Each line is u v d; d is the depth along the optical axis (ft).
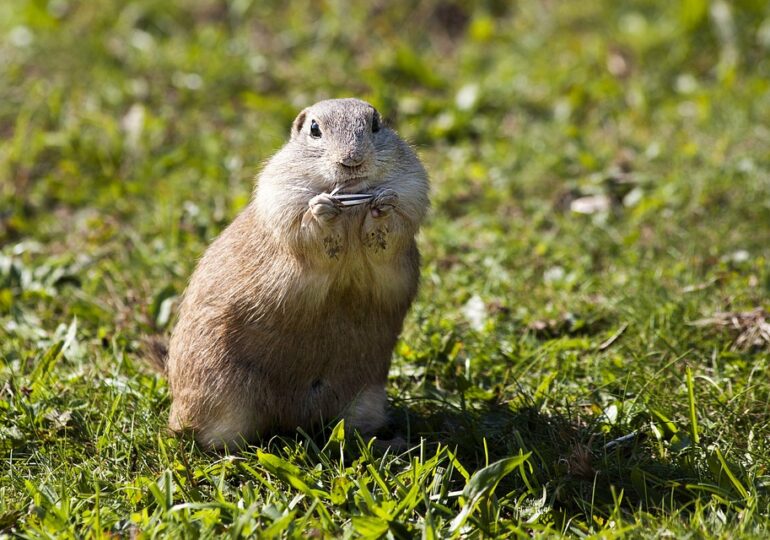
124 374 33.60
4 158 48.88
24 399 31.30
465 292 38.81
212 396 29.19
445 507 25.29
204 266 30.45
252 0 61.26
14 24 59.06
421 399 31.68
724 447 28.81
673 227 42.34
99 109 53.01
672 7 59.21
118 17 59.72
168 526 24.53
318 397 29.96
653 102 53.72
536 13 60.85
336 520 25.68
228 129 51.96
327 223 27.32
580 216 44.32
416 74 55.98
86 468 27.86
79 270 41.29
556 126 51.78
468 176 47.88
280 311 28.53
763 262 38.55
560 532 25.34
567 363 33.30
